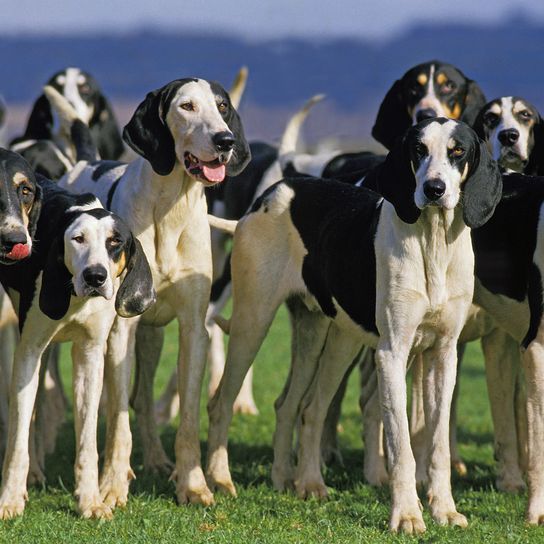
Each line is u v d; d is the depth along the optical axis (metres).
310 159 16.58
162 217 11.86
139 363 13.27
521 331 11.90
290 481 12.45
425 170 10.27
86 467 10.98
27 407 10.93
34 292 10.86
